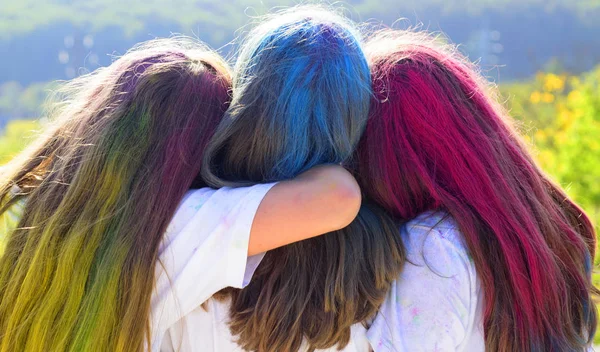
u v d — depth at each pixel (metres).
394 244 1.54
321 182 1.45
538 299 1.53
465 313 1.52
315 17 1.59
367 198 1.65
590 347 1.69
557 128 7.36
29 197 1.58
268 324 1.50
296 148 1.51
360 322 1.55
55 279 1.48
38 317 1.49
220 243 1.46
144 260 1.45
